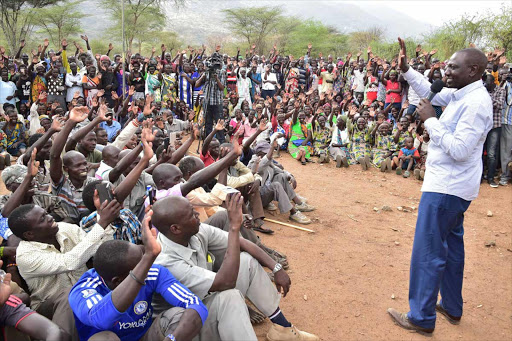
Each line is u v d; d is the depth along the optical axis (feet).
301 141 32.68
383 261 16.53
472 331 12.38
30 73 36.19
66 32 99.50
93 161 17.80
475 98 10.57
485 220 21.89
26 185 11.35
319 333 11.85
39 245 9.71
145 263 7.32
